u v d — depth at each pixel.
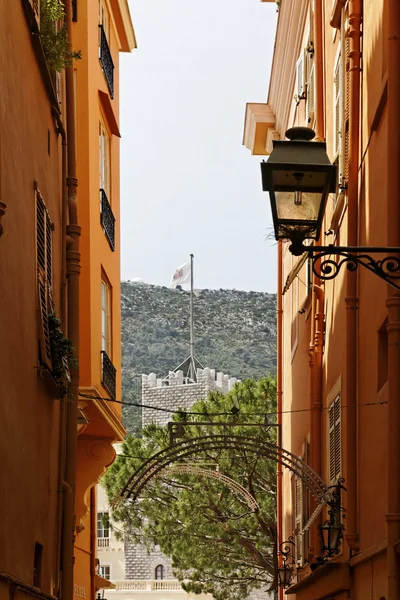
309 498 32.88
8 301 17.78
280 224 14.68
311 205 14.66
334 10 27.83
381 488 21.30
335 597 26.59
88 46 32.91
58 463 24.88
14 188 18.69
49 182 24.12
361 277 24.17
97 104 34.25
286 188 14.67
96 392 30.94
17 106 19.27
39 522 21.67
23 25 20.11
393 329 19.88
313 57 34.78
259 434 59.91
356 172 25.05
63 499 25.14
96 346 32.06
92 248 31.97
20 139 19.58
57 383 22.86
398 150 19.98
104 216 34.94
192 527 58.50
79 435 35.16
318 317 31.02
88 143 32.31
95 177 33.22
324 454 30.31
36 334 21.00
